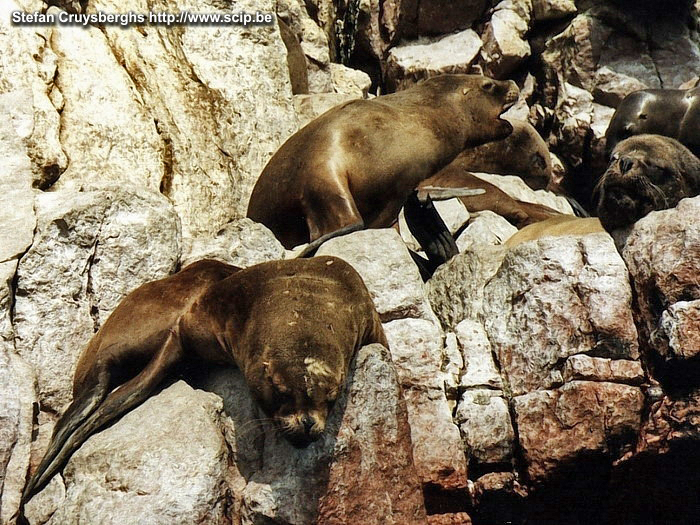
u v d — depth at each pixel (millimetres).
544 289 12211
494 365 12273
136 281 12312
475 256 13109
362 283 10859
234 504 10141
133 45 16203
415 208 14508
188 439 10164
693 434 11477
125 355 10938
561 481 11773
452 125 15281
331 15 24219
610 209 13000
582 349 11891
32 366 11438
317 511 10031
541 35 23703
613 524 12219
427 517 11469
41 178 14055
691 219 11984
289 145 14883
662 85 22828
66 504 10062
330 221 13914
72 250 12086
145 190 12633
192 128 16031
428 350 11930
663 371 11734
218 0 17328
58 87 15086
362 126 14523
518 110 23375
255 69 17141
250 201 15047
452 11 23375
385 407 10547
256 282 10625
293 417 9688
